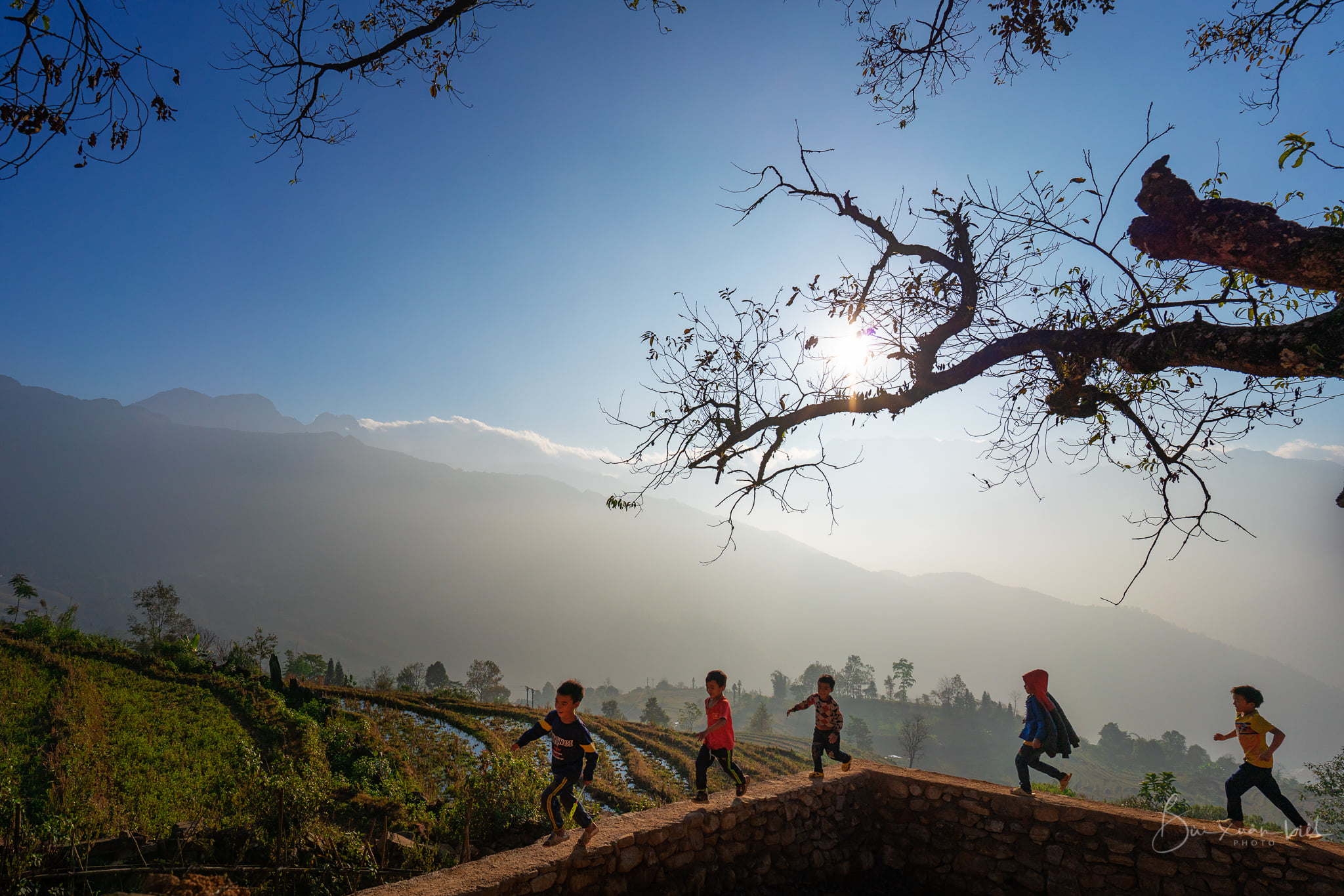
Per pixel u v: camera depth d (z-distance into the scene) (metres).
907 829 8.03
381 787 20.23
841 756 8.29
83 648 36.56
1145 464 5.48
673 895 6.02
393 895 4.76
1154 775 15.06
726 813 6.69
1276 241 3.58
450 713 38.75
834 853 7.64
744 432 6.34
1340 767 23.06
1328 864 5.77
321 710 32.31
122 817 14.38
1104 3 5.43
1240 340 3.89
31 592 67.44
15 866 8.26
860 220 6.20
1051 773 7.30
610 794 24.08
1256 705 6.55
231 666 38.22
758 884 6.77
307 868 9.19
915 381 5.85
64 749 19.91
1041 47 5.71
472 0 5.60
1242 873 6.13
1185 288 5.26
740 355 6.53
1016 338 5.49
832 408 6.07
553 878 5.28
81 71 3.73
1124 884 6.62
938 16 5.92
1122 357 4.77
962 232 5.91
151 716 25.92
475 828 12.28
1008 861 7.29
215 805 15.89
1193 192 4.06
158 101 3.91
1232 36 5.10
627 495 6.70
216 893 7.36
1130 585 5.00
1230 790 6.57
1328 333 3.47
